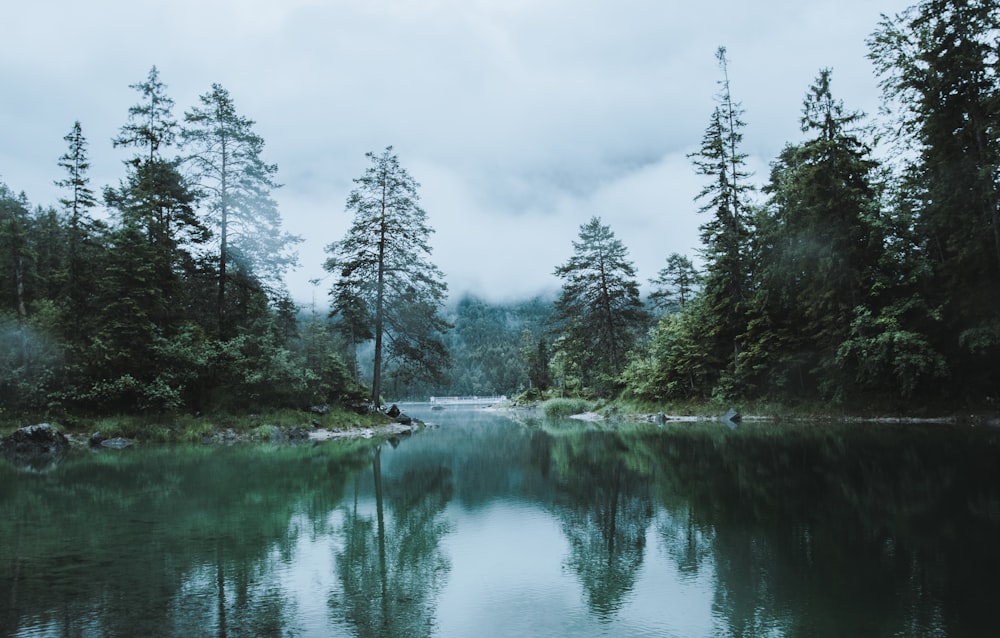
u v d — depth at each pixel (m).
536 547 6.71
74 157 26.61
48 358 21.58
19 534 7.45
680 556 6.16
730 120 32.31
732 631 4.13
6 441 18.41
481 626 4.36
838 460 12.67
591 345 45.50
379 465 14.52
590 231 45.09
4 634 4.22
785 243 27.00
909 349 21.70
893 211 23.33
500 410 71.94
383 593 5.18
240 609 4.77
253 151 27.98
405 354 32.53
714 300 32.66
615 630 4.23
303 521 8.19
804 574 5.41
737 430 22.25
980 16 19.34
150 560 6.26
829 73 25.16
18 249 25.92
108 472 13.36
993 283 20.34
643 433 23.08
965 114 20.38
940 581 5.07
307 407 27.34
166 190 26.64
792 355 27.53
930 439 15.81
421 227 31.28
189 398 24.08
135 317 22.83
